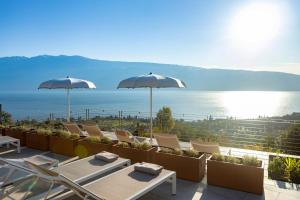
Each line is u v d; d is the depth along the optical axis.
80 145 6.45
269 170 5.54
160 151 5.41
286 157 6.02
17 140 6.91
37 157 4.70
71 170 4.39
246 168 4.49
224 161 4.77
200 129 9.38
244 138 8.53
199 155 5.18
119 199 3.37
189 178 4.99
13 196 3.73
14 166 3.56
